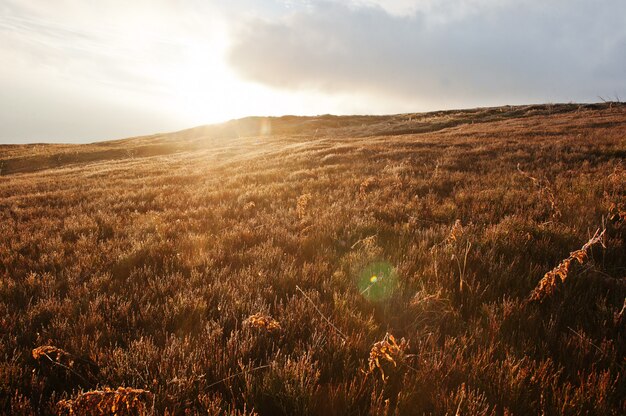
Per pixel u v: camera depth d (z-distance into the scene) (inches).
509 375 93.0
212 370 103.7
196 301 143.9
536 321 120.9
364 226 242.2
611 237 196.9
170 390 94.7
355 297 143.6
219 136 2699.3
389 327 127.3
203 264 196.5
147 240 240.5
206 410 87.2
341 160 648.4
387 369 102.3
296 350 110.9
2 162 1635.1
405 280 159.0
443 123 1768.0
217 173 691.4
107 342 123.8
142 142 2603.3
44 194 535.8
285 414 88.2
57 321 132.9
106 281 176.4
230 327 130.6
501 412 87.3
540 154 523.2
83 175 855.7
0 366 103.7
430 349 109.7
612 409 82.0
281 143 1537.9
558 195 295.7
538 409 86.7
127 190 545.3
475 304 138.4
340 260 191.9
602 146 550.6
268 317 112.0
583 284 146.7
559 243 192.2
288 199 367.9
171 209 362.0
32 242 266.8
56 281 183.8
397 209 290.2
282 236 238.4
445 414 83.6
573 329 117.2
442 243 200.7
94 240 262.7
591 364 96.9
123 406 83.0
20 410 88.9
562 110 1806.1
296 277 165.9
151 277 181.0
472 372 96.8
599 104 1873.8
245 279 167.5
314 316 130.6
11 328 130.0
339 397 91.2
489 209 274.8
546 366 94.1
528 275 154.6
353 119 2910.9
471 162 522.9
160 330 129.0
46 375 107.3
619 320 118.0
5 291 166.2
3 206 450.0
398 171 478.9
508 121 1462.8
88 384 101.5
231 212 336.2
